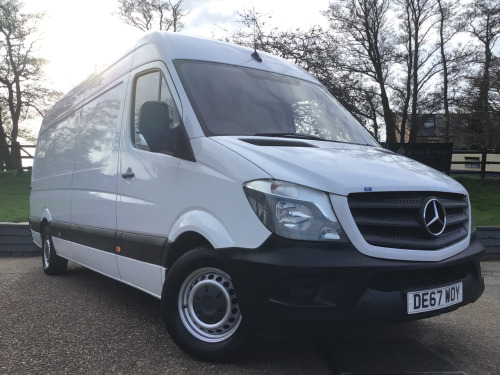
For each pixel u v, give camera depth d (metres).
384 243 2.83
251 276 2.82
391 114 25.14
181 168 3.47
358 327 2.76
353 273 2.70
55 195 6.27
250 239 2.88
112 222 4.45
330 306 2.69
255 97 3.96
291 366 3.21
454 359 3.45
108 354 3.45
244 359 3.31
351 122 4.56
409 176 3.15
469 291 3.22
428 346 3.65
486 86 19.11
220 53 4.21
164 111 3.56
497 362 3.42
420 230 2.98
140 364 3.26
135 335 3.87
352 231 2.77
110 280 6.17
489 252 8.43
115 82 4.79
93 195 4.91
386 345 3.58
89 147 5.21
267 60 4.59
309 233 2.76
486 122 18.98
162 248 3.62
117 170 4.40
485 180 16.06
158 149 3.66
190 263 3.28
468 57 24.70
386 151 4.00
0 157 17.73
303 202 2.80
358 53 24.97
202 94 3.68
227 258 2.96
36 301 4.97
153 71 4.06
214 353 3.20
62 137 6.33
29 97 26.84
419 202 3.00
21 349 3.55
